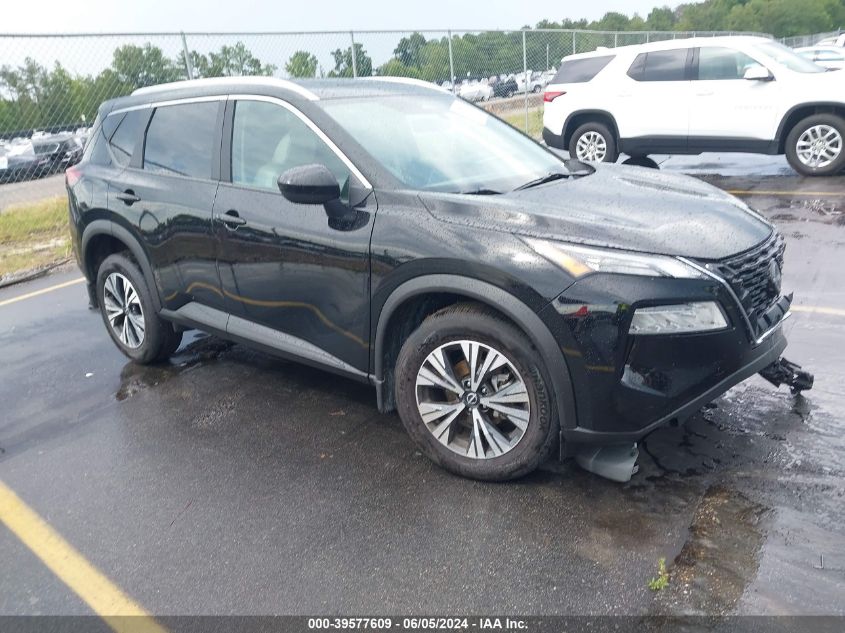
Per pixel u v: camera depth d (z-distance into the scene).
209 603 2.54
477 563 2.64
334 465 3.37
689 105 9.85
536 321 2.77
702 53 9.81
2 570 2.80
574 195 3.33
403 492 3.11
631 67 10.27
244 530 2.93
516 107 15.81
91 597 2.61
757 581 2.44
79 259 4.86
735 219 3.17
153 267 4.29
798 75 9.22
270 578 2.64
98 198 4.49
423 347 3.11
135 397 4.28
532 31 15.57
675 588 2.44
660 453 3.24
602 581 2.50
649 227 2.92
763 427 3.41
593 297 2.68
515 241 2.85
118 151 4.54
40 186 9.92
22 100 9.45
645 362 2.72
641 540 2.69
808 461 3.10
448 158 3.65
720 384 2.86
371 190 3.29
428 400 3.21
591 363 2.72
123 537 2.95
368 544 2.79
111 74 9.60
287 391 4.22
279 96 3.71
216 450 3.58
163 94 4.36
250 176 3.77
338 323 3.42
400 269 3.08
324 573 2.64
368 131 3.55
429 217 3.08
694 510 2.84
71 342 5.34
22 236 9.15
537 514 2.89
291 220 3.48
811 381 3.53
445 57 13.82
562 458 2.94
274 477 3.30
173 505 3.14
